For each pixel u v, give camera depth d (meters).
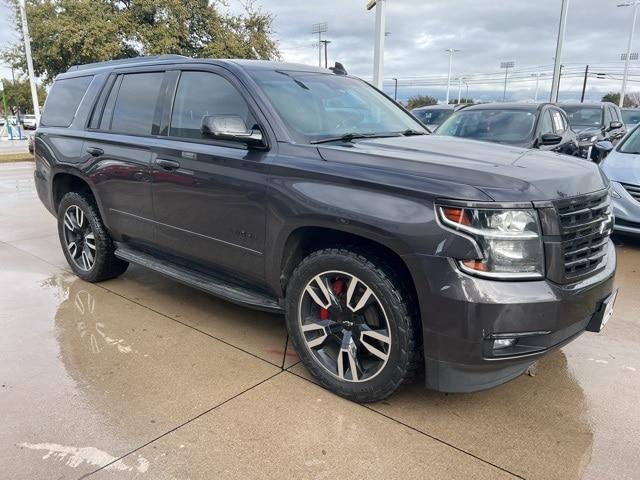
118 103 4.33
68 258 4.95
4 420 2.70
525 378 3.19
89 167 4.39
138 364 3.31
